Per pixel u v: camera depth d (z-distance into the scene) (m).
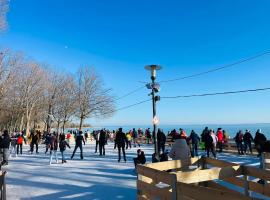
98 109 52.16
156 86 15.19
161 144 21.25
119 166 14.85
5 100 50.47
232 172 6.77
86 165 15.32
